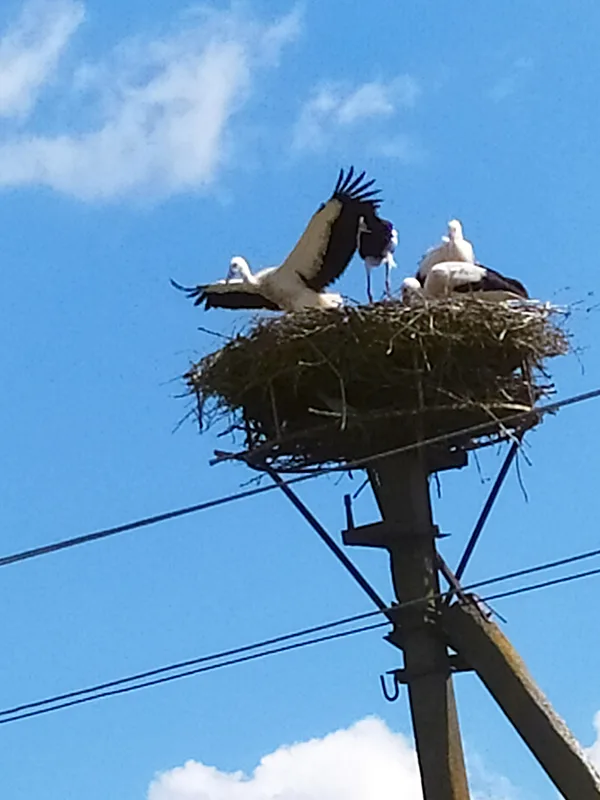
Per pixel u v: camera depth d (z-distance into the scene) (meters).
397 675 11.69
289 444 12.07
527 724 11.15
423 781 11.41
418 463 12.01
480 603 11.61
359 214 13.75
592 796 10.82
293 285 14.08
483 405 11.61
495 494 12.06
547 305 12.30
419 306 11.80
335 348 11.74
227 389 12.23
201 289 14.57
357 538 11.97
